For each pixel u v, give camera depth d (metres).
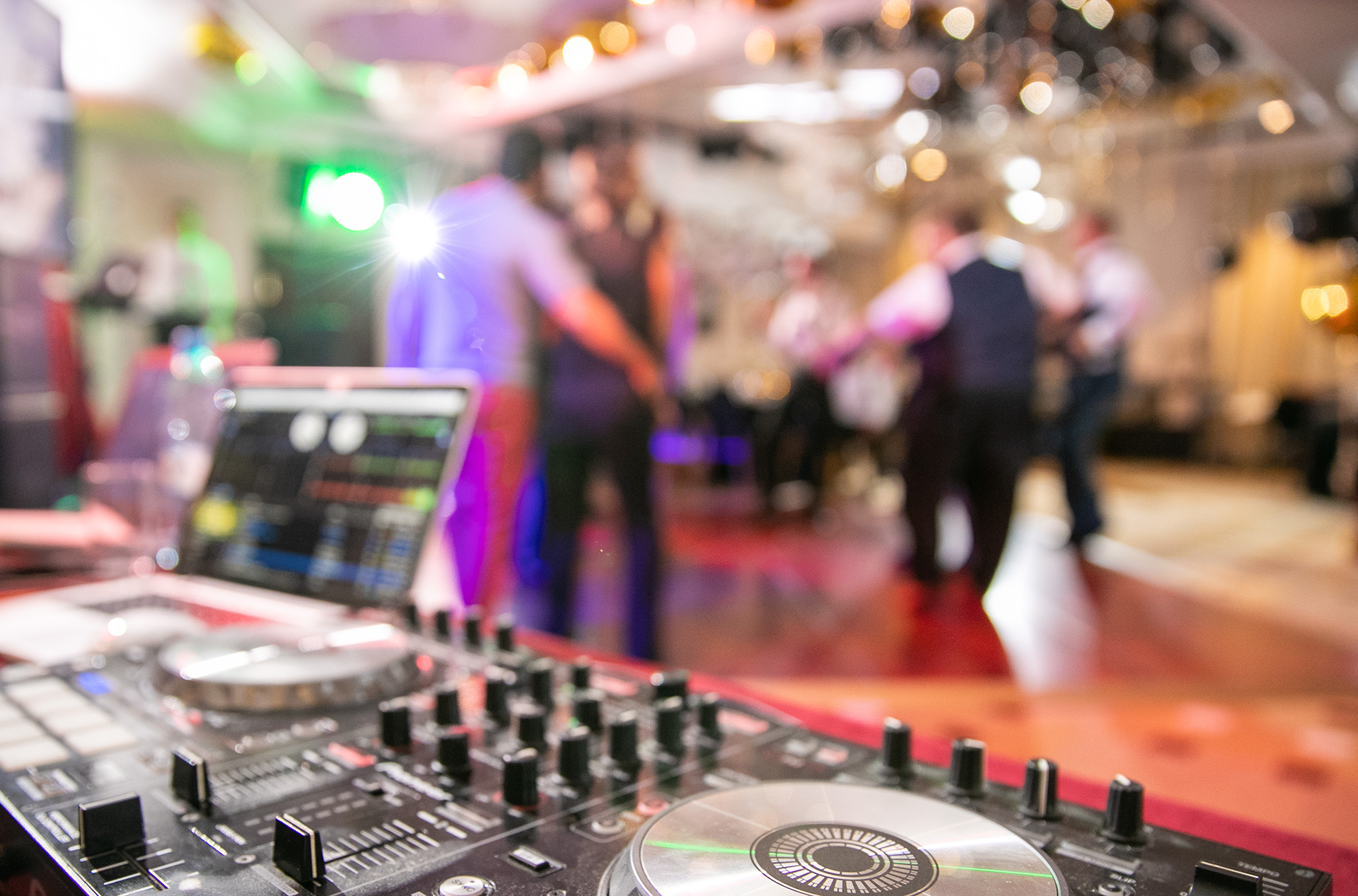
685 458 8.00
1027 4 5.66
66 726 0.69
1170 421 11.07
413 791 0.58
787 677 3.05
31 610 1.10
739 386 8.20
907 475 4.44
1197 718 2.59
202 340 2.07
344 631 0.90
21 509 1.94
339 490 0.97
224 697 0.72
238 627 0.91
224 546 1.05
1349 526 6.77
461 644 0.91
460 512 1.60
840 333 6.77
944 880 0.42
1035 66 6.73
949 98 7.42
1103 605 4.23
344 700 0.74
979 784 0.57
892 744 0.60
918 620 3.87
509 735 0.69
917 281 4.30
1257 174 10.76
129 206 8.04
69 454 2.42
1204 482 9.74
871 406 6.82
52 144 2.07
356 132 7.75
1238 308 10.95
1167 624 3.85
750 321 11.43
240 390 1.14
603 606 4.02
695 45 5.44
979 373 4.11
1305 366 10.54
